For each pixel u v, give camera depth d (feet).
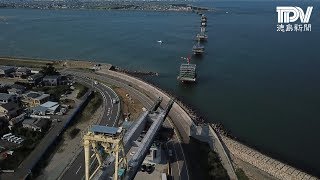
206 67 547.90
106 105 342.64
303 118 351.67
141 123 236.22
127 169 181.16
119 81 437.58
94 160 236.84
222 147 272.72
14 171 221.87
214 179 227.61
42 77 408.26
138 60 579.07
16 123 285.23
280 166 249.96
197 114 353.31
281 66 561.02
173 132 292.20
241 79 485.97
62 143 264.31
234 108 376.89
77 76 447.42
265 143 298.35
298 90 438.81
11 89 360.07
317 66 558.97
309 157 276.41
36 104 330.75
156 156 239.30
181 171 236.63
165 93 400.67
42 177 221.05
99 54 618.85
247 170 249.14
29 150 246.27
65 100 348.59
